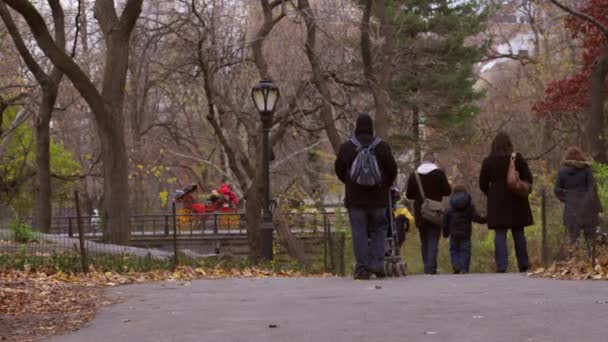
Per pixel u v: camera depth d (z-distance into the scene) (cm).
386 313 998
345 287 1378
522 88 6825
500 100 7556
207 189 7800
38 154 3853
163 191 7838
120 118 3155
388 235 1681
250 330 907
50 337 932
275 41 3953
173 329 938
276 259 2781
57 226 4325
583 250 1689
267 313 1048
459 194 1983
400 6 5159
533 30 6681
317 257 2717
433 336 820
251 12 4222
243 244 4069
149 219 4847
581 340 768
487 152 5725
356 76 3550
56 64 2980
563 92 4431
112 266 2017
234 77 3725
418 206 1909
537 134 6088
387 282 1456
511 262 2461
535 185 3891
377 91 3412
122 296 1361
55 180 6912
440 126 5350
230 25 3581
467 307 1028
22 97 4847
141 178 6656
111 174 3142
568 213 1706
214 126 3625
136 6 3105
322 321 952
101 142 3155
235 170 3644
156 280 1794
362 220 1504
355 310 1036
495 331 834
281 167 5681
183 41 3550
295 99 3375
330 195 5869
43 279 1736
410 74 4738
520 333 817
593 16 3891
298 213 3047
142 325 980
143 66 4134
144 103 5953
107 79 3130
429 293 1217
